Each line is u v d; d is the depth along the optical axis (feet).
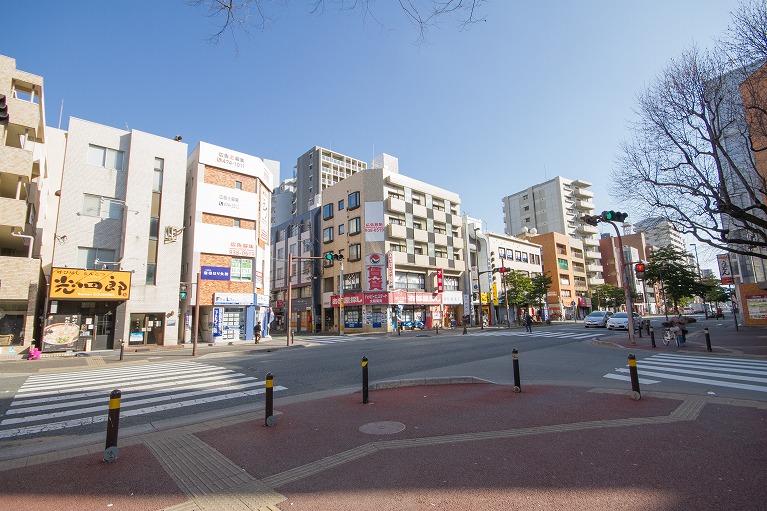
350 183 138.10
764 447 15.30
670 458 14.44
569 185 249.34
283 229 174.29
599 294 220.43
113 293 73.51
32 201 74.54
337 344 79.36
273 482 13.35
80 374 41.50
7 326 64.49
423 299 133.80
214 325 90.38
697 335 76.18
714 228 45.83
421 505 11.42
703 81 43.70
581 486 12.37
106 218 78.59
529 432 17.90
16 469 14.98
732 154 49.44
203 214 91.91
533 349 58.08
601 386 28.81
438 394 27.22
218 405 26.27
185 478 13.87
